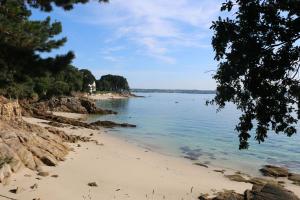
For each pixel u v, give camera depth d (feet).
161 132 173.88
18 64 55.83
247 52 23.43
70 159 78.38
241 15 24.08
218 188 70.64
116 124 188.34
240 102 27.12
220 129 198.59
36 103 253.24
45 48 59.82
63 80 379.55
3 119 86.99
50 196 53.93
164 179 73.77
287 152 132.67
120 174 72.79
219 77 26.12
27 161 65.72
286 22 22.80
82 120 220.02
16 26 55.42
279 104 25.22
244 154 123.44
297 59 23.03
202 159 110.42
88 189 60.13
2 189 53.52
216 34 24.89
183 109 392.47
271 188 64.44
